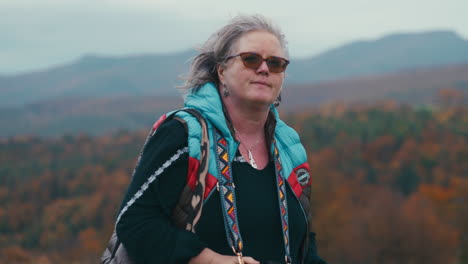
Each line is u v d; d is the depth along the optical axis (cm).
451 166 10175
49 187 10475
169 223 189
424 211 6184
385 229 5878
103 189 9456
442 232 5997
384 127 13200
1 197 10244
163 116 208
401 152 10912
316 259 230
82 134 16025
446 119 14962
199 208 190
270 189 211
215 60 216
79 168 11869
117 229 191
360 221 6041
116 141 14650
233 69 210
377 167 10338
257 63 206
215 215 195
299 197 218
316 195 6009
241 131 216
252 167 211
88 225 8081
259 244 202
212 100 207
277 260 205
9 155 13612
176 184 190
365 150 11506
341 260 5756
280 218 208
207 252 185
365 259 5712
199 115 201
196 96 214
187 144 193
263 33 210
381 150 11475
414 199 6500
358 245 5728
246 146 215
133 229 186
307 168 226
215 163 199
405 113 15712
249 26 211
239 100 212
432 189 8888
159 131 198
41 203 9962
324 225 5788
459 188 8106
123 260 193
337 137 12125
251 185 206
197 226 193
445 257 5847
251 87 207
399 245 5850
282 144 226
